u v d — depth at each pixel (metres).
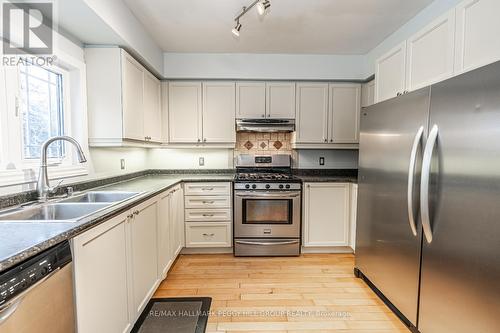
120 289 1.47
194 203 3.02
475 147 1.20
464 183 1.25
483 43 1.33
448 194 1.34
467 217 1.24
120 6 2.01
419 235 1.58
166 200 2.38
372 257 2.20
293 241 3.01
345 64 3.23
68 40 1.94
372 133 2.18
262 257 2.99
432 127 1.45
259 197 2.97
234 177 3.17
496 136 1.11
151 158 3.54
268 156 3.57
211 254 3.07
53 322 0.96
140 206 1.76
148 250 1.92
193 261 2.87
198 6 2.14
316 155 3.61
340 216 3.04
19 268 0.80
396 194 1.83
